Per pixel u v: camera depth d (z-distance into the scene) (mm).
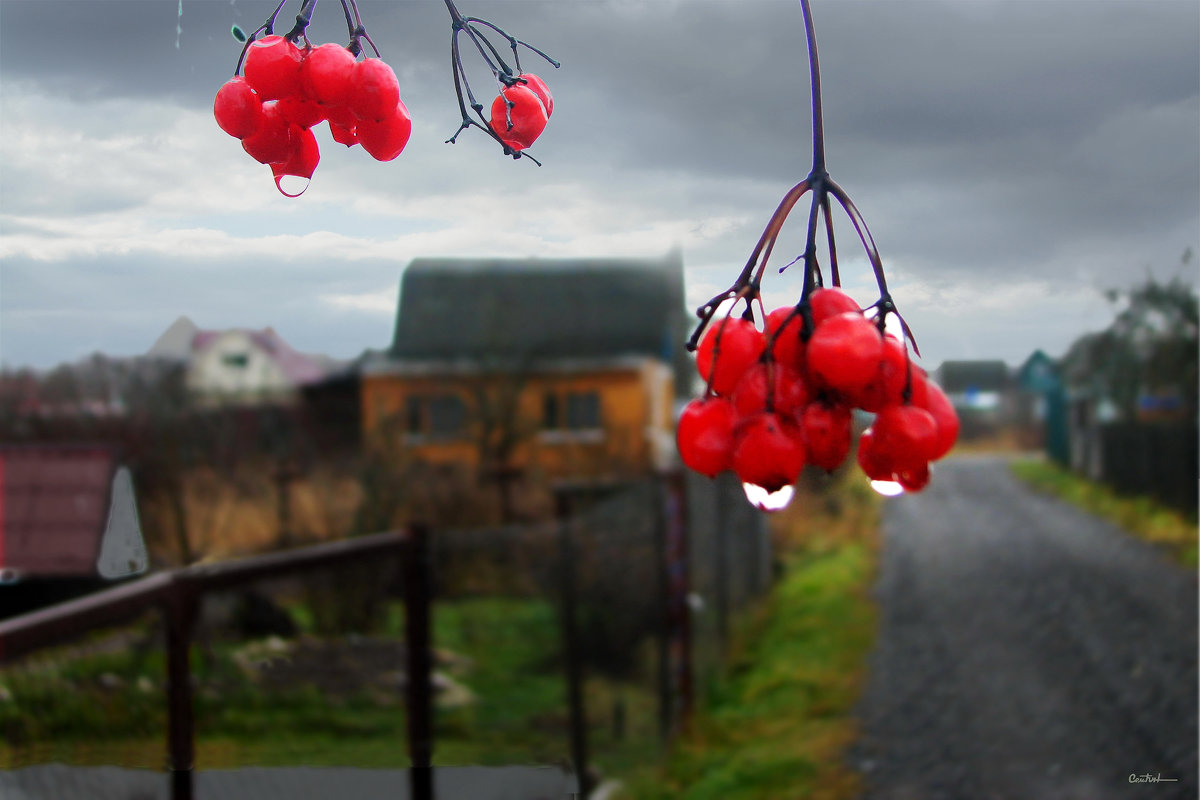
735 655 7969
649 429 18328
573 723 4434
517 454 14180
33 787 2273
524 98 1079
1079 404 25188
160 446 10000
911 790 4871
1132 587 10164
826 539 14148
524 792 3943
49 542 8203
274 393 11422
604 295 19844
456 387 14555
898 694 6629
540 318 19141
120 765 2576
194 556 10148
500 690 5078
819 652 7895
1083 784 4848
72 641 2525
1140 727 5719
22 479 8469
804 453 755
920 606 9547
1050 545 13406
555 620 5418
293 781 3104
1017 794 4801
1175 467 14992
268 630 3613
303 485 10945
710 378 781
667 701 5367
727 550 8148
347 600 4141
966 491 21781
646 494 5832
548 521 13039
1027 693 6566
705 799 4824
